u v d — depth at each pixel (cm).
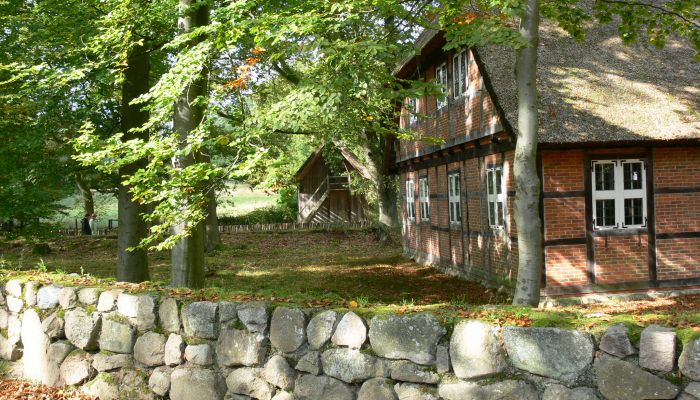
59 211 1445
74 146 834
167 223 820
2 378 679
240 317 509
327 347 464
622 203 1198
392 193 2784
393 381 434
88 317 606
